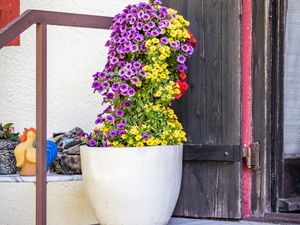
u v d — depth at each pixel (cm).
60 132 350
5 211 378
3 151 307
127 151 274
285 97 386
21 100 377
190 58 329
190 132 329
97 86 292
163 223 289
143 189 277
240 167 317
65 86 365
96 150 279
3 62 382
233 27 316
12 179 291
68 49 365
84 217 356
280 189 358
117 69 292
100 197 282
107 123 293
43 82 276
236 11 314
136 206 279
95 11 360
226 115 319
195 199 329
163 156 280
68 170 306
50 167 319
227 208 320
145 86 291
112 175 276
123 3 352
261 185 327
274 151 351
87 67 360
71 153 307
